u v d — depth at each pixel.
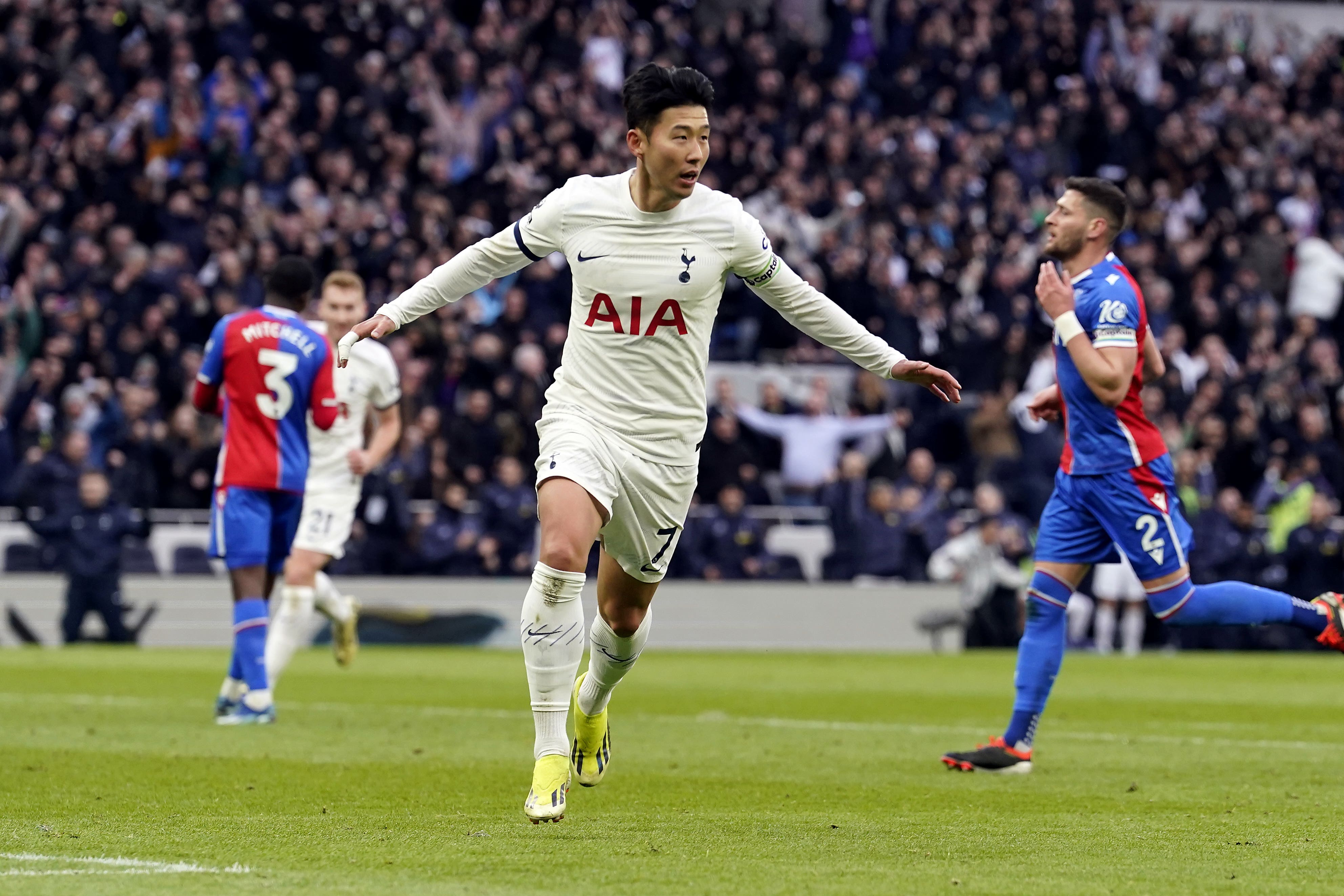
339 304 32.97
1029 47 93.06
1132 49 96.50
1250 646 70.38
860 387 73.19
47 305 64.88
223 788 21.06
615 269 18.11
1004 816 19.48
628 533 18.48
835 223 80.75
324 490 33.66
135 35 77.75
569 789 21.62
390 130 76.81
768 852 16.33
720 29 91.12
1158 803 20.98
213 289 66.69
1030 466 71.00
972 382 74.94
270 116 73.62
